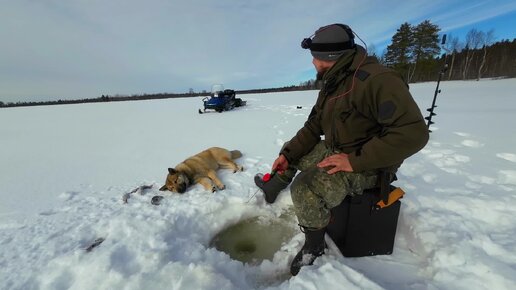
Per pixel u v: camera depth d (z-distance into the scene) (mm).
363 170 1680
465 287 1626
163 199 3166
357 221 1976
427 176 3223
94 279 1853
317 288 1661
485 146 4402
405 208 2482
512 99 11367
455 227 2158
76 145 6152
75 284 1848
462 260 1805
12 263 2105
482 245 1955
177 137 6578
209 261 2100
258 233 2682
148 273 1871
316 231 1946
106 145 6043
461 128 5805
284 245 2439
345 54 1752
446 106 9734
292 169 2744
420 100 12008
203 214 2879
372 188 1964
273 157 4617
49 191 3527
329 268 1788
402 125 1522
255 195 3092
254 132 6805
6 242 2383
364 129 1781
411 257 2074
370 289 1619
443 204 2510
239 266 2125
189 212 2842
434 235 2086
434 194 2678
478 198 2543
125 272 1898
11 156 5363
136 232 2414
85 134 7570
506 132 5230
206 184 3387
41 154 5449
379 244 2084
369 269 1960
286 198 3037
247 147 5340
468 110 8477
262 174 3576
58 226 2633
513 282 1575
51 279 1914
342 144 1891
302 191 1886
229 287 1753
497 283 1601
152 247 2201
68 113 14336
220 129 7449
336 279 1696
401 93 1522
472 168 3443
